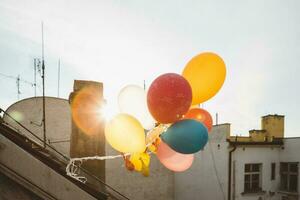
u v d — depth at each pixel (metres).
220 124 12.66
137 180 14.30
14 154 4.73
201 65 3.29
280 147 13.10
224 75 3.38
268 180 12.70
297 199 11.90
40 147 6.20
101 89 7.71
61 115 12.52
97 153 7.39
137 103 3.46
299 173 12.21
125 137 3.07
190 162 3.57
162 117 2.88
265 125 13.18
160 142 3.43
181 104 2.79
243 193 11.94
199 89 3.33
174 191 15.32
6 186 4.60
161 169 15.08
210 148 13.14
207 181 13.17
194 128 2.90
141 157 3.44
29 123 11.88
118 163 13.84
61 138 12.33
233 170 11.92
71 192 5.27
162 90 2.79
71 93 7.54
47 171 5.05
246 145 12.20
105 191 7.05
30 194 4.79
